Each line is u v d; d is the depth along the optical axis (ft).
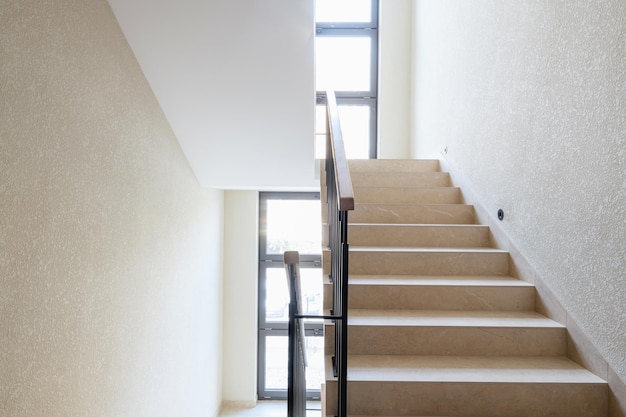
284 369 20.70
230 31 8.95
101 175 7.99
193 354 14.69
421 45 19.36
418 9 19.99
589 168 7.66
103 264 8.13
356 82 22.03
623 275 6.86
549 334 8.37
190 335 14.29
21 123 5.78
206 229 16.29
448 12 15.52
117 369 8.82
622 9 6.79
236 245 19.63
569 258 8.30
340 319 7.24
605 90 7.21
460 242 11.71
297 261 7.05
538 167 9.35
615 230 7.03
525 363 8.04
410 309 9.56
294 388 7.12
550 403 7.22
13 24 5.63
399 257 10.67
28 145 5.93
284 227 20.90
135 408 9.77
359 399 7.26
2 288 5.44
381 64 21.33
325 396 7.34
